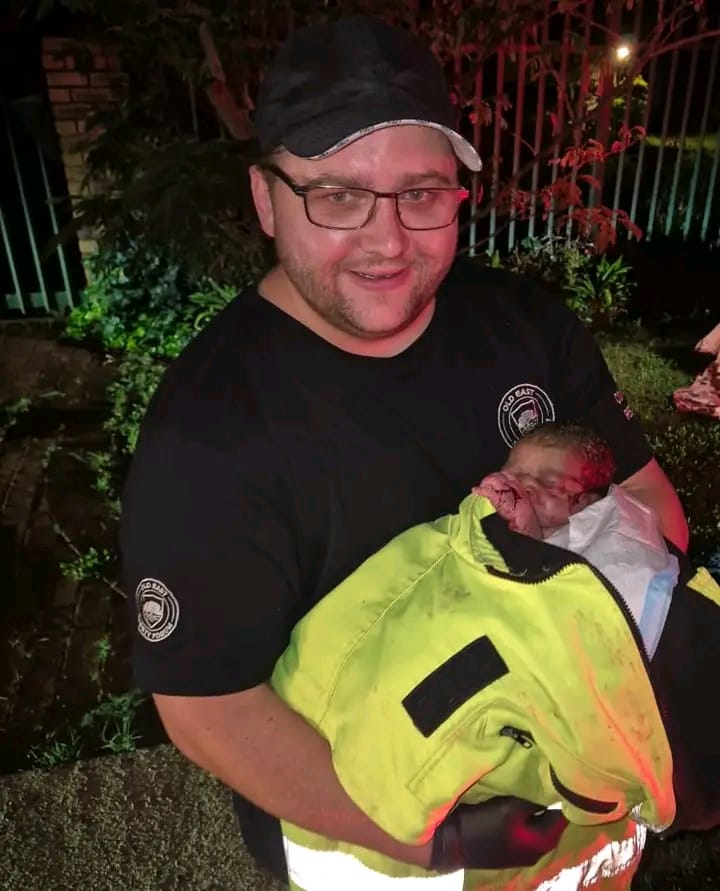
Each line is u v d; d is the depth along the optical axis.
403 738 1.25
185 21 3.26
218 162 3.06
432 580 1.33
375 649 1.31
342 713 1.31
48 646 3.62
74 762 2.82
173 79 4.12
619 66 4.65
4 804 2.69
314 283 1.33
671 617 1.38
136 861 2.53
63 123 6.16
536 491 1.49
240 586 1.30
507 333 1.57
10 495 4.63
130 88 4.14
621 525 1.42
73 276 7.03
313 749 1.35
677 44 4.18
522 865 1.39
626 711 1.23
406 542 1.38
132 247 4.80
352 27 1.29
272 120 1.29
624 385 5.52
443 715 1.23
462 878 1.49
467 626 1.26
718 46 6.86
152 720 3.21
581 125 4.39
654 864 2.50
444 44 3.74
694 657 1.37
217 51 3.49
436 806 1.26
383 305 1.33
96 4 3.21
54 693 3.39
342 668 1.33
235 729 1.34
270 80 1.30
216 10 3.34
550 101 7.35
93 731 3.18
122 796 2.71
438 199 1.33
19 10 3.64
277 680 1.42
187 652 1.30
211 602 1.29
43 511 4.49
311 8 3.44
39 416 5.46
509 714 1.23
